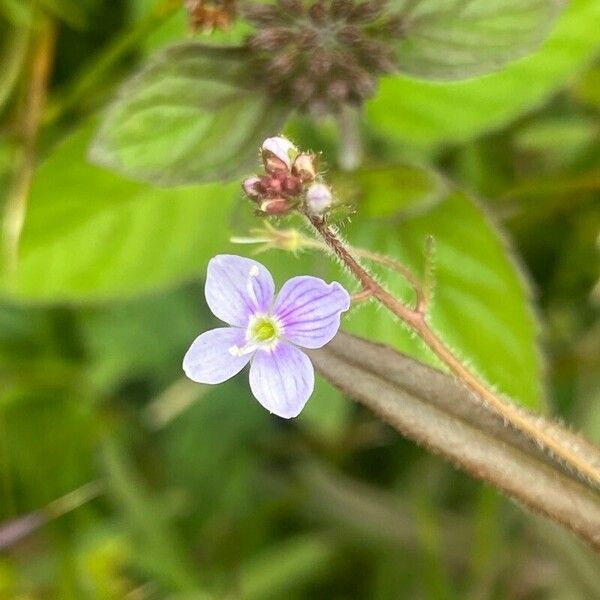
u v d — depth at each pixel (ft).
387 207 0.22
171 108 0.19
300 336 0.16
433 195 0.22
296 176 0.16
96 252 0.25
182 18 0.26
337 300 0.16
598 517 0.17
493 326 0.23
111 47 0.26
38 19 0.26
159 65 0.19
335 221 0.19
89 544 0.27
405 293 0.23
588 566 0.24
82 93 0.27
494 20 0.19
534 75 0.25
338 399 0.26
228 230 0.25
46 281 0.25
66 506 0.26
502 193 0.27
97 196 0.24
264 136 0.19
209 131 0.19
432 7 0.19
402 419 0.17
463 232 0.22
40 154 0.26
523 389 0.22
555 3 0.19
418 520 0.27
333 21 0.19
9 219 0.25
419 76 0.19
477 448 0.17
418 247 0.23
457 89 0.25
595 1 0.24
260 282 0.16
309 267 0.24
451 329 0.23
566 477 0.17
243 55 0.19
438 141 0.26
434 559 0.27
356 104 0.19
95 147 0.19
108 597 0.27
